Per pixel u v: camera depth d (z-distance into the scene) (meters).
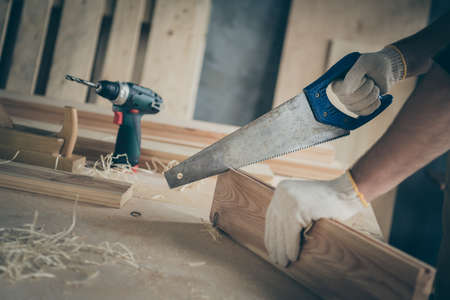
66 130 1.50
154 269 0.93
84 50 3.03
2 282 0.76
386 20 3.08
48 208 1.16
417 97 0.89
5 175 1.25
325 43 3.09
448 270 1.15
